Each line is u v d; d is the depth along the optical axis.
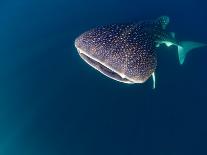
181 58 8.79
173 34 8.16
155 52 4.84
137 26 4.76
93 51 4.41
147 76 4.64
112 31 4.55
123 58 4.41
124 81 4.64
